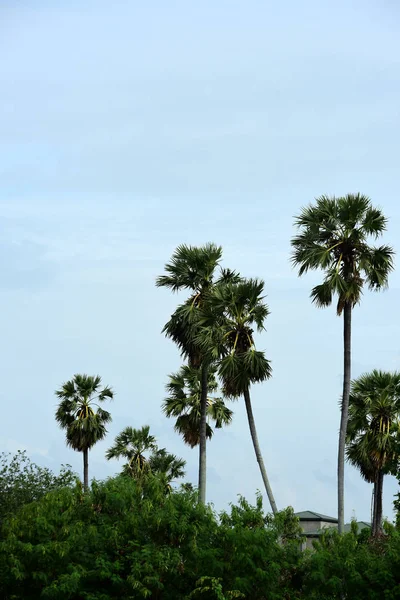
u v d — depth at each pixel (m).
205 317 52.16
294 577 37.53
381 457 55.59
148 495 39.50
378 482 57.00
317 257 47.06
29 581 36.75
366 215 47.84
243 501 39.03
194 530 36.97
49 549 36.03
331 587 36.41
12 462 55.59
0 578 36.44
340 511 46.47
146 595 34.97
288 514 46.91
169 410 64.62
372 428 56.59
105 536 37.44
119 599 36.34
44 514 37.94
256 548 36.34
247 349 51.66
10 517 39.31
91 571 36.31
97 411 77.62
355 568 36.88
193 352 54.06
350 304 47.53
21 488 54.03
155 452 79.75
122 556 37.19
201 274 54.94
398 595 35.78
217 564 36.28
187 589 36.72
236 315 51.97
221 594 35.12
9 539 36.75
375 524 56.59
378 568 36.56
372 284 48.12
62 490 39.91
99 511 39.19
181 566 36.62
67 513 38.09
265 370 50.75
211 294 52.75
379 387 57.00
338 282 46.56
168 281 55.56
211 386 65.62
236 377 50.75
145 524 37.84
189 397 64.88
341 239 48.03
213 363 52.81
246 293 51.78
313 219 48.28
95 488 39.69
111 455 79.00
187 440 64.44
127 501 39.09
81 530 37.19
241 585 35.88
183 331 54.12
